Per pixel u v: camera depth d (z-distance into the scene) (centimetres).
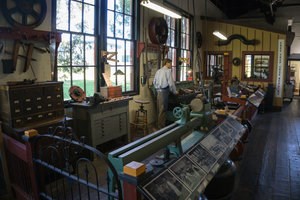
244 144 466
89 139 409
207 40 981
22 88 310
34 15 359
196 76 922
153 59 647
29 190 271
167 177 187
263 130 639
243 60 945
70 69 439
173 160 214
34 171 253
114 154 194
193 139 300
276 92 923
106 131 439
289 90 1192
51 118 344
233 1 1133
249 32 926
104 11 486
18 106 308
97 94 412
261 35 911
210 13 1009
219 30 962
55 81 363
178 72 791
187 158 227
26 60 353
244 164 421
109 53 497
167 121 642
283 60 894
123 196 164
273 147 506
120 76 554
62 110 359
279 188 343
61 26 418
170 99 638
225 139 312
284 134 602
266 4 895
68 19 429
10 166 300
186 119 279
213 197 284
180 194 183
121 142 500
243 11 1179
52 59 384
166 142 238
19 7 341
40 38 365
